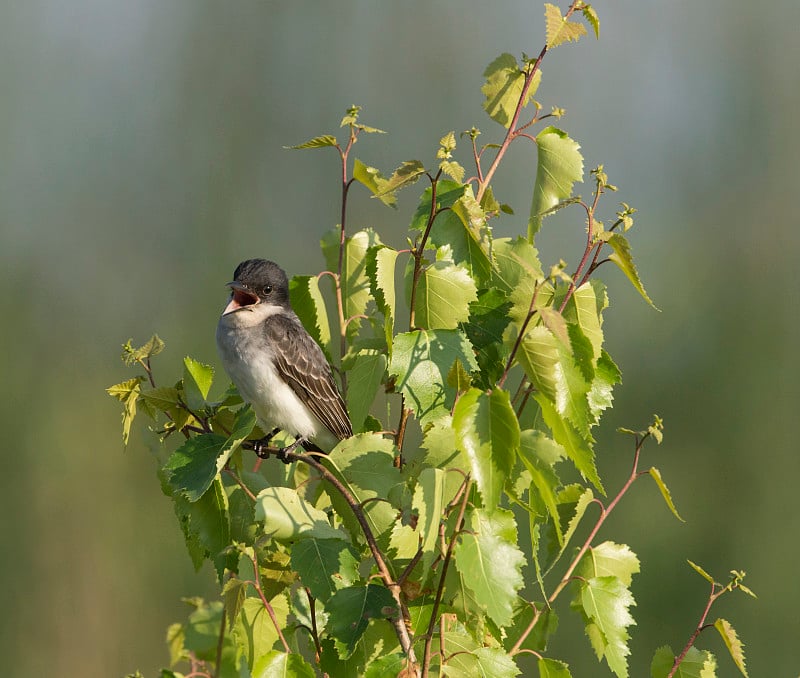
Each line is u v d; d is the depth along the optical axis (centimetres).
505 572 527
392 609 543
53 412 1750
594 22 672
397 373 588
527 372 526
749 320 1761
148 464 1692
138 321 1886
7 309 1841
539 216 619
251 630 595
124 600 1590
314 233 2000
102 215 1970
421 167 589
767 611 1455
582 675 1323
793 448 1616
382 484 604
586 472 549
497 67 683
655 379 1706
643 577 1481
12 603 1576
